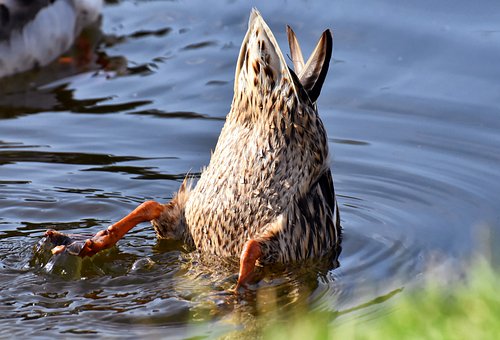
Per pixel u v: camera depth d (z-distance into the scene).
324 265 10.96
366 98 15.34
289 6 18.17
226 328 9.59
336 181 13.19
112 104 15.48
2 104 15.70
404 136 14.29
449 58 16.28
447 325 7.81
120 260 10.94
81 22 18.42
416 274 10.74
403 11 17.73
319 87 10.80
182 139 14.27
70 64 17.30
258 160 10.63
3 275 10.58
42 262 10.85
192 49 17.19
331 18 17.67
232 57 16.78
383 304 10.05
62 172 13.25
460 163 13.54
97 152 13.89
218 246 10.93
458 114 14.78
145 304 10.05
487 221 11.98
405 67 16.12
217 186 10.82
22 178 13.03
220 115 15.01
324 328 9.19
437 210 12.38
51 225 11.84
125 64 16.92
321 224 11.07
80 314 9.85
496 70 15.83
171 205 11.30
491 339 7.51
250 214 10.69
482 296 8.21
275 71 10.28
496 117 14.65
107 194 12.69
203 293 10.27
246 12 18.27
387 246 11.44
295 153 10.65
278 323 9.67
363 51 16.66
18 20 17.22
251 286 10.36
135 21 18.42
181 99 15.56
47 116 15.17
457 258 11.08
